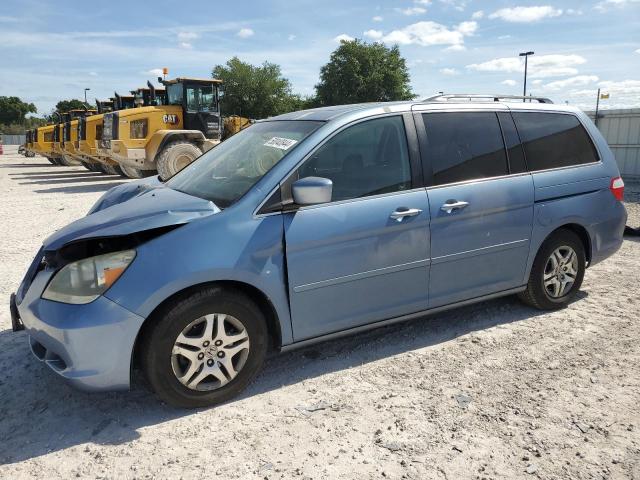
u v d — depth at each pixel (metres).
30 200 12.27
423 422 2.93
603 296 4.91
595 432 2.81
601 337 3.99
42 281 3.04
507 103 4.23
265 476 2.52
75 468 2.62
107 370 2.81
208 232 2.98
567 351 3.77
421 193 3.61
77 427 2.97
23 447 2.80
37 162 29.97
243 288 3.19
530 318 4.38
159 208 3.18
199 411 3.09
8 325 4.40
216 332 3.05
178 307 2.91
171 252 2.88
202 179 3.71
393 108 3.69
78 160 20.98
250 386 3.38
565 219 4.27
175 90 15.87
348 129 3.48
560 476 2.48
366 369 3.56
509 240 4.02
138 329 2.81
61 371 2.84
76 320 2.75
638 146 14.10
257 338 3.18
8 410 3.15
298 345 3.34
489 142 4.00
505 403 3.11
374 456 2.65
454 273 3.82
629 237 7.41
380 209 3.44
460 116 3.93
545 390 3.24
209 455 2.69
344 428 2.89
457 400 3.14
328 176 3.36
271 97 66.56
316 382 3.41
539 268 4.28
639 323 4.25
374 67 68.44
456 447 2.71
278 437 2.83
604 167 4.57
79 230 3.07
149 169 15.34
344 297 3.40
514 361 3.64
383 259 3.48
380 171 3.53
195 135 15.22
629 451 2.65
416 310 3.73
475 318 4.39
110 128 15.09
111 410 3.13
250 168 3.45
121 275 2.81
